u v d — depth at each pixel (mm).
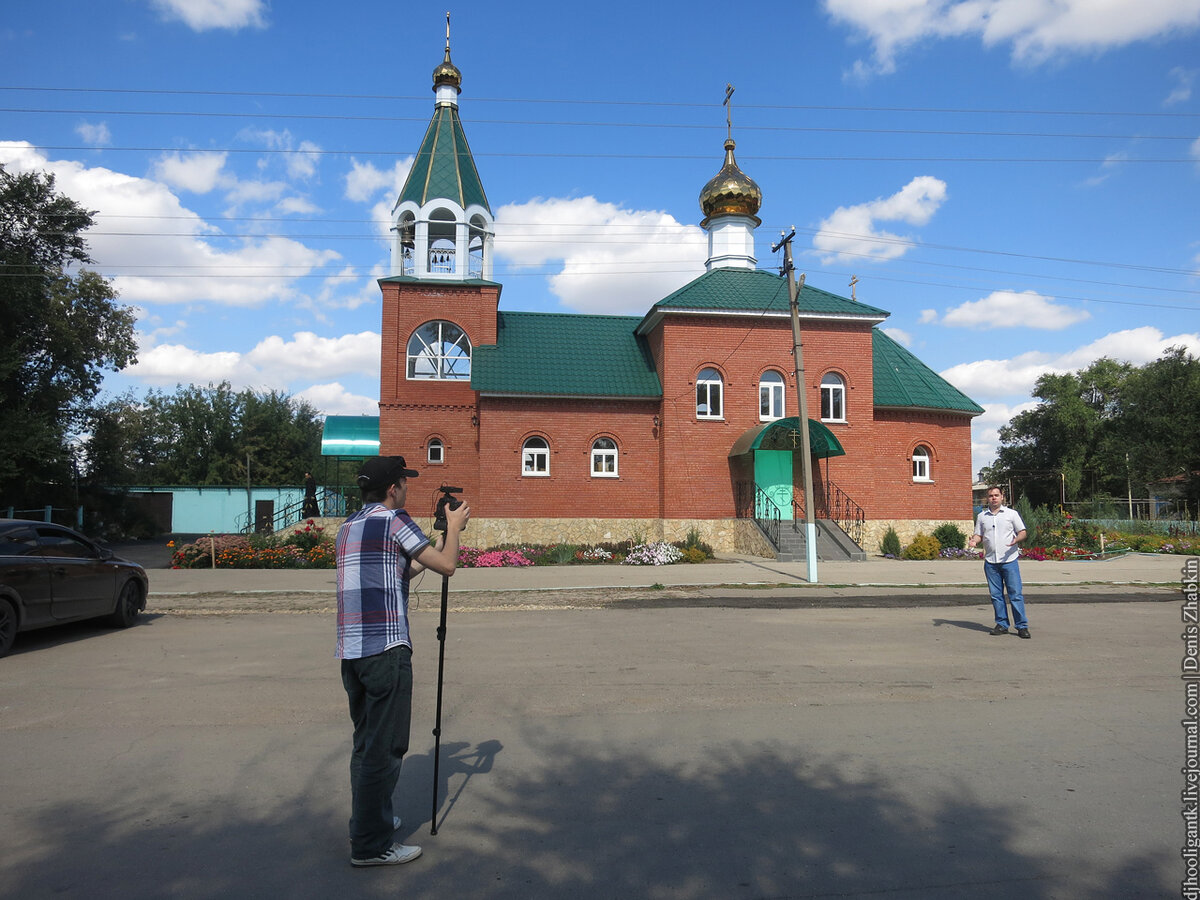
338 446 29422
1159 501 48562
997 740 5875
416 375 28281
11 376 28984
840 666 8453
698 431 26344
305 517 28797
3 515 28844
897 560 23047
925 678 7895
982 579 17250
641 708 6785
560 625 11312
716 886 3672
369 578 4035
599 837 4211
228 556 20438
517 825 4367
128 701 7086
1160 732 6086
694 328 26516
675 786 4953
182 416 55938
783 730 6137
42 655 9281
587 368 27500
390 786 3936
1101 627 11133
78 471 35250
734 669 8305
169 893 3611
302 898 3564
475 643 9844
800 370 17594
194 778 5145
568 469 26531
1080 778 5074
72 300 31047
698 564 21312
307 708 6844
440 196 27766
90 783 5051
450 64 29047
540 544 25969
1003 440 65375
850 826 4344
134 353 34250
